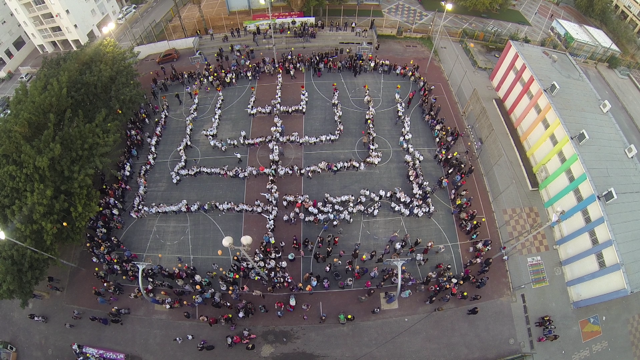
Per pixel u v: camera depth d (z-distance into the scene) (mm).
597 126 44156
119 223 43312
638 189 38969
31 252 35281
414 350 36312
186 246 42656
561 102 45781
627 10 89938
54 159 38688
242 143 51094
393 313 38031
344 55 65625
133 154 49500
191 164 49656
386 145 51656
